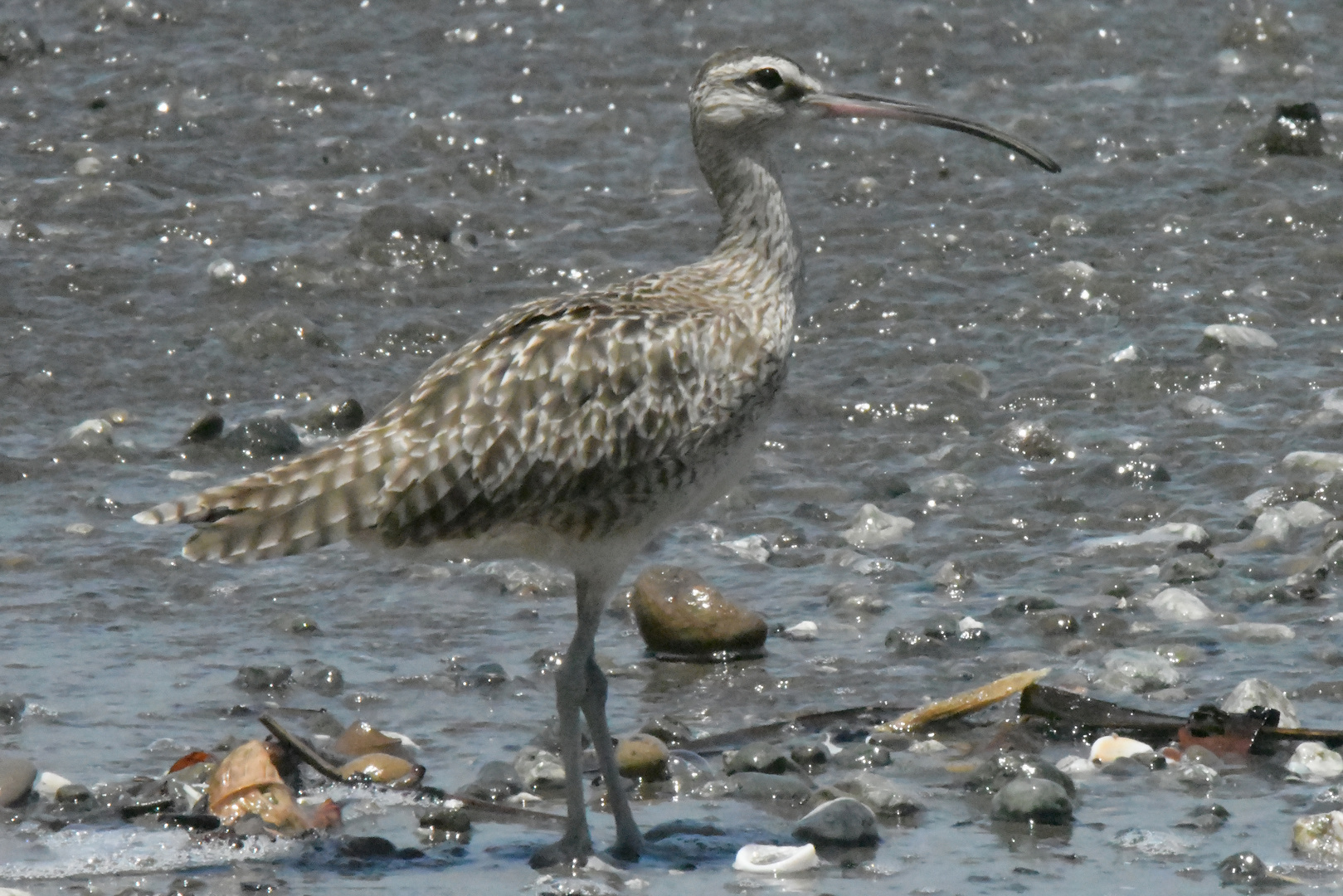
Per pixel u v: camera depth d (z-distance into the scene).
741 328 10.10
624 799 9.53
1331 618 12.34
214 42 26.02
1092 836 9.45
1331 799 9.73
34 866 9.16
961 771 10.41
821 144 22.75
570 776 9.44
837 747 10.80
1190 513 14.25
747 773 10.27
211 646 12.36
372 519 9.23
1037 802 9.62
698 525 14.43
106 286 19.11
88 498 14.88
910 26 25.94
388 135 23.31
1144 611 12.62
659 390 9.66
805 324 18.39
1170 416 16.08
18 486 15.19
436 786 10.23
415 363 17.72
